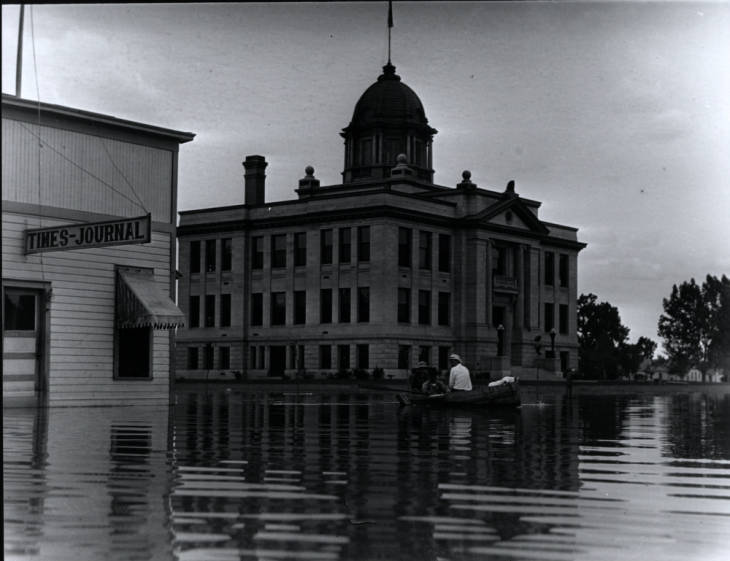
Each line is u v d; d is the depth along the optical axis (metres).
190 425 18.38
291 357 69.50
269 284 71.44
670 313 84.75
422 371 30.23
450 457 11.88
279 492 8.45
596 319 104.88
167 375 28.27
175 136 28.12
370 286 65.81
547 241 79.69
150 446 13.31
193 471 10.09
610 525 6.86
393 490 8.62
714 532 6.62
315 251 68.88
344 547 6.05
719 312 83.62
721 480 9.60
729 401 40.72
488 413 25.03
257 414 23.39
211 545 6.11
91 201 26.14
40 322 25.28
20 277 24.59
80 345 26.02
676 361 84.50
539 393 50.19
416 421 20.47
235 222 72.56
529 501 8.00
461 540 6.29
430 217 68.38
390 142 78.88
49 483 9.02
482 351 70.38
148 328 27.81
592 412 27.52
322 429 17.42
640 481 9.47
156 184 27.80
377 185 74.19
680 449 13.66
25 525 6.81
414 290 67.44
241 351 71.88
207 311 74.69
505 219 73.62
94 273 26.36
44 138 25.08
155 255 27.72
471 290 70.44
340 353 67.12
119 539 6.30
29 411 23.66
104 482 9.11
